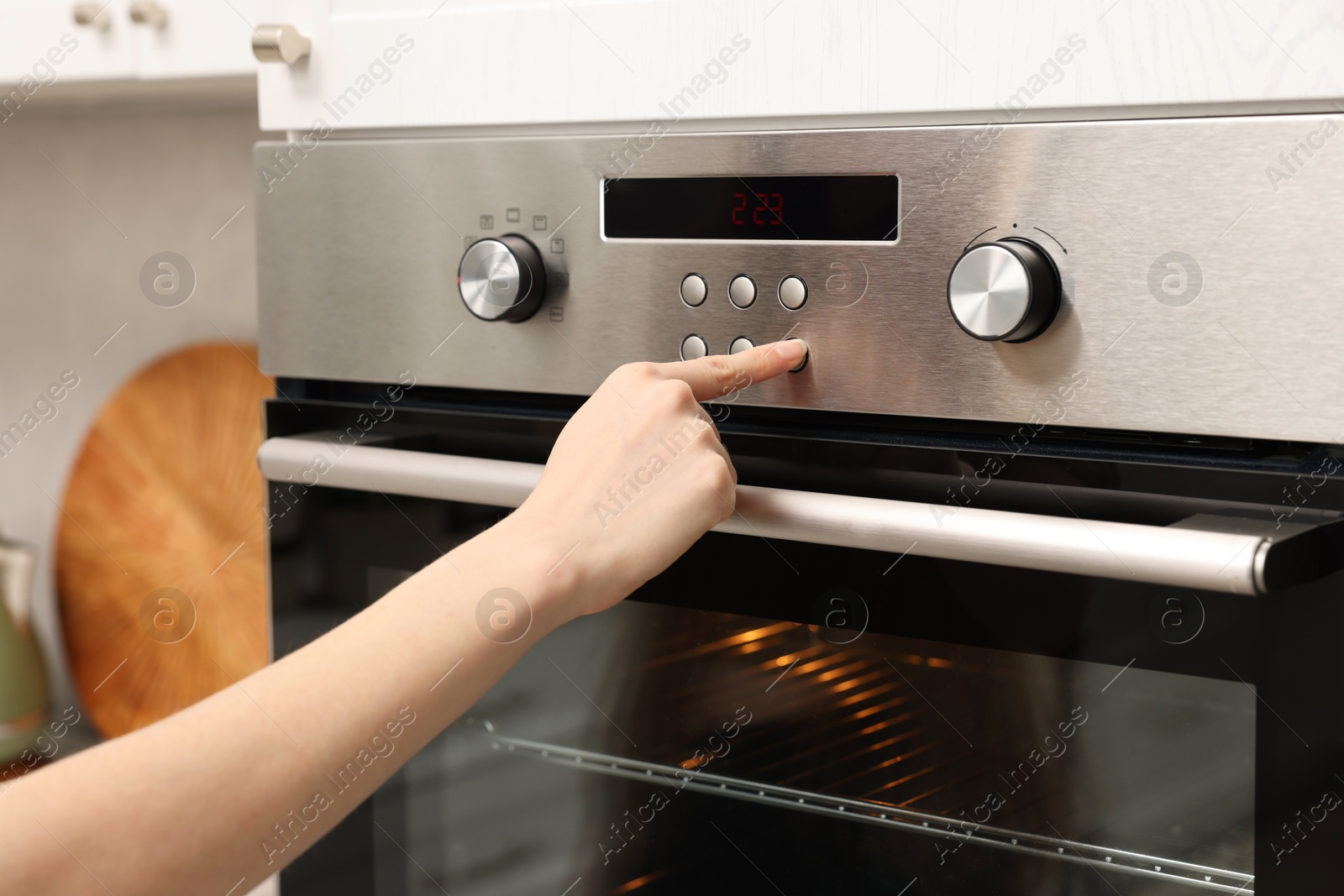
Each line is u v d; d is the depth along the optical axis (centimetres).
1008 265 49
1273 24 47
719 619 61
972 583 54
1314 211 46
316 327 71
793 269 57
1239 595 49
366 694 43
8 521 154
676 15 59
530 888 68
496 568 47
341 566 70
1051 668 53
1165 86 49
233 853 40
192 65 91
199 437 132
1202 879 51
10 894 36
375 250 68
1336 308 46
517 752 68
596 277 62
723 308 59
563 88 62
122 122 138
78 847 37
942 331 54
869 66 55
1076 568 48
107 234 142
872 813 59
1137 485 51
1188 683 50
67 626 142
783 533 56
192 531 134
